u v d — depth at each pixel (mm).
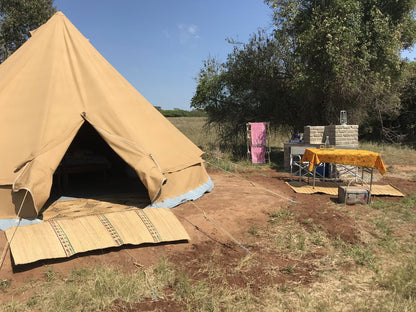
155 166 6383
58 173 8266
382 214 6801
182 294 3963
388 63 13000
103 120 6770
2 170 5645
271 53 14047
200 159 7906
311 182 9492
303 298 3904
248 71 14719
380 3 13641
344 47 12000
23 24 19766
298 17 13383
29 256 4406
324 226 6047
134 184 9016
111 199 7328
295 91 13516
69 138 6246
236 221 6203
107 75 7621
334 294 4020
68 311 3611
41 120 6254
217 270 4516
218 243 5367
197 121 41781
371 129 20500
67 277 4289
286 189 8727
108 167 9352
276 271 4566
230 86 15383
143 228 5379
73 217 5984
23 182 5359
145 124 7254
